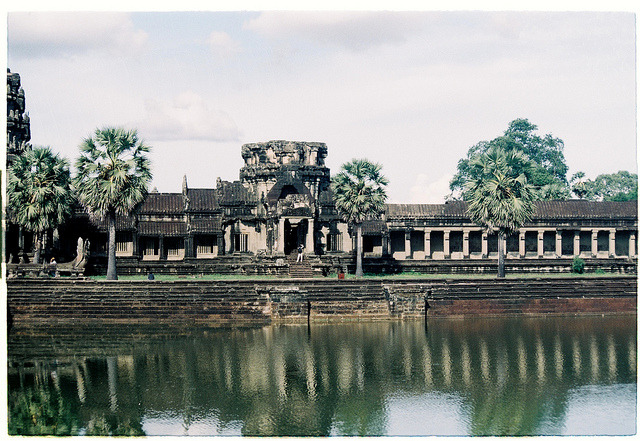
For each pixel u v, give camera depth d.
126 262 81.69
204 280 63.56
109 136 67.69
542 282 66.88
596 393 41.28
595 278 68.06
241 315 60.50
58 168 73.06
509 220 72.62
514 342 53.44
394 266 83.81
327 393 41.56
